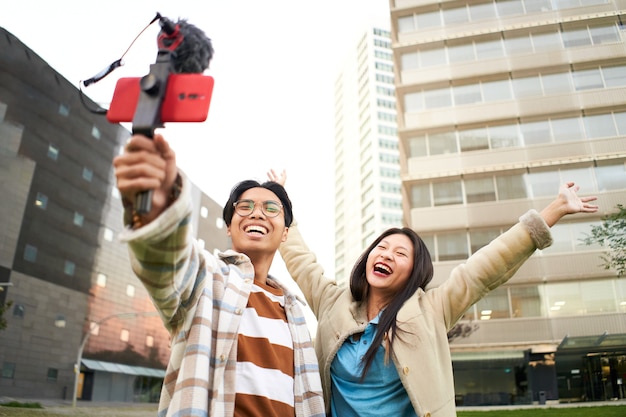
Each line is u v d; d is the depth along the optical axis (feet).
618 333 56.59
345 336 7.29
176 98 3.71
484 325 61.72
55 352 101.09
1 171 93.45
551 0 69.21
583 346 58.70
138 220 4.00
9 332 91.45
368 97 250.78
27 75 99.66
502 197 66.33
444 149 70.08
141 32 3.98
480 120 69.05
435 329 7.14
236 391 5.59
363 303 8.03
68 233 106.63
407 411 6.73
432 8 75.87
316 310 8.59
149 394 126.41
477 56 71.87
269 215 7.30
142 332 127.24
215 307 5.86
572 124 64.85
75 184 109.19
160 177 3.66
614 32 64.64
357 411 6.70
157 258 4.33
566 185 7.40
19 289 94.32
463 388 63.67
